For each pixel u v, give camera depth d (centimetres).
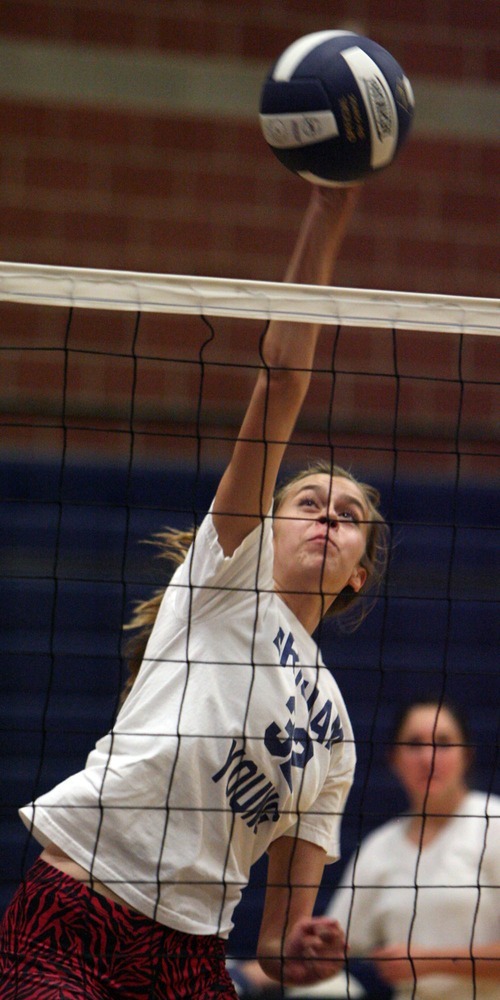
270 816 440
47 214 988
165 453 986
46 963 404
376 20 1033
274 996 617
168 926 416
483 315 484
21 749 939
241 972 625
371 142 450
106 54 1003
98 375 982
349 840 920
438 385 1016
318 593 461
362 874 651
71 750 948
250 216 1011
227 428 994
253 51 1020
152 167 1002
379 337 1008
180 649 437
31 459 966
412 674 987
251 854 445
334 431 997
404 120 463
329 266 468
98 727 954
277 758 430
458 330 484
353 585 525
